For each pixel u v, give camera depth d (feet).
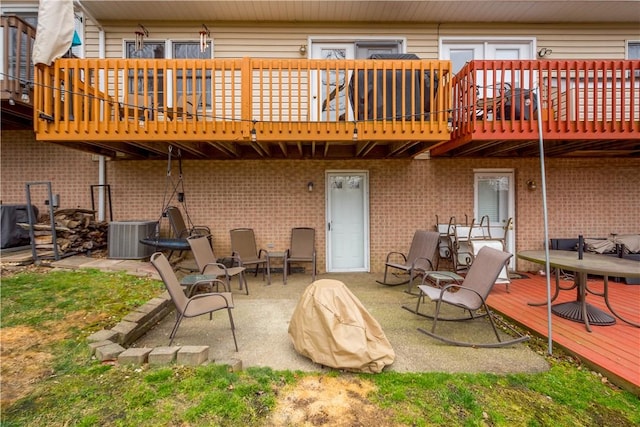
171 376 8.13
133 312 11.71
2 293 13.24
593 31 21.57
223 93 15.23
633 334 11.41
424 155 21.57
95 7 19.60
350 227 22.13
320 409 7.32
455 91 17.58
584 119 15.65
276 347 10.42
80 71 15.78
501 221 21.95
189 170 21.11
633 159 21.65
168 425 6.62
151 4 19.38
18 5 19.88
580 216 21.66
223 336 11.33
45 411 6.88
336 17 20.84
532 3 19.51
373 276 20.80
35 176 20.79
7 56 15.01
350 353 8.63
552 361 9.93
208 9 19.88
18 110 16.70
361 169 21.49
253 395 7.70
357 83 15.29
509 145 18.86
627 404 7.87
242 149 21.16
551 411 7.50
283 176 21.34
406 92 15.96
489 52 21.79
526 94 16.66
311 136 15.40
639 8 19.95
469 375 8.80
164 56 21.18
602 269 10.92
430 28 21.53
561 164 21.61
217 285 17.31
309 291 9.91
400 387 8.16
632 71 15.46
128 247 18.71
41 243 18.30
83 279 15.20
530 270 21.45
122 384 7.78
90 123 14.92
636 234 21.03
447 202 21.66
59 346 9.45
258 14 20.45
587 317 12.34
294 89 20.31
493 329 11.73
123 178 21.04
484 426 6.94
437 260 21.29
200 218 21.16
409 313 14.02
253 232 21.01
